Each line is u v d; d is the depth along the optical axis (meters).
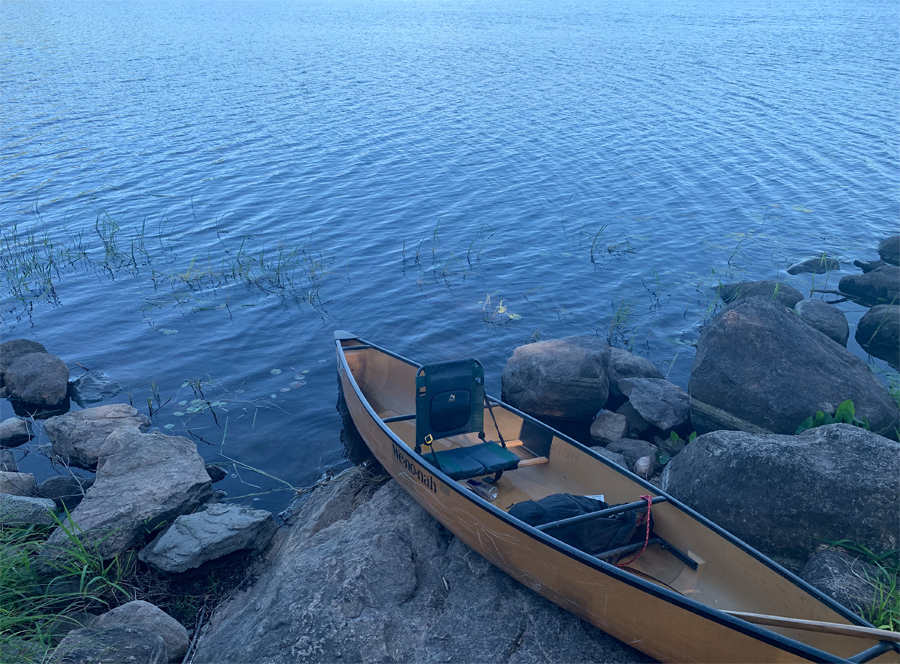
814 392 7.72
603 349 9.35
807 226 16.89
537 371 9.02
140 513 6.16
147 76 38.72
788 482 5.62
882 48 57.09
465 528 5.62
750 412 7.88
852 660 3.89
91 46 56.19
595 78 39.47
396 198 18.56
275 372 10.18
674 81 38.69
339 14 114.50
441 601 5.26
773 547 5.61
